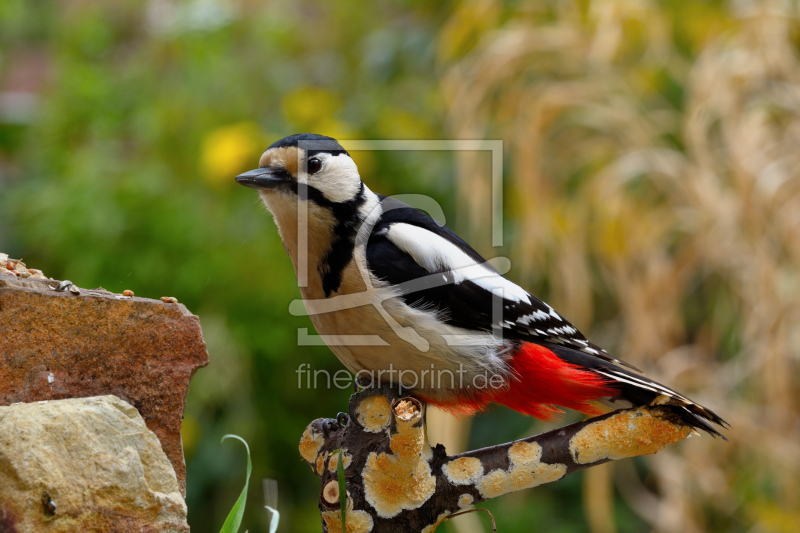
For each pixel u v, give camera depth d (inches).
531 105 338.0
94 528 121.9
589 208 343.3
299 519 331.3
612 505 353.4
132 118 395.2
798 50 346.3
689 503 323.0
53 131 403.2
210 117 368.5
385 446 143.3
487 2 358.6
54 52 494.6
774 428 311.4
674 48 378.0
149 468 129.0
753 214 310.0
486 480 149.6
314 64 412.5
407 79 398.3
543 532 345.1
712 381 329.4
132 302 140.4
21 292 133.8
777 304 305.3
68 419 124.6
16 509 117.5
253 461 330.0
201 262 329.7
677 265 330.3
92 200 341.1
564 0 355.3
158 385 141.1
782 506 319.3
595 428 152.5
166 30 414.9
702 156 327.0
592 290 369.4
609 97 343.0
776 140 323.6
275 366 338.3
